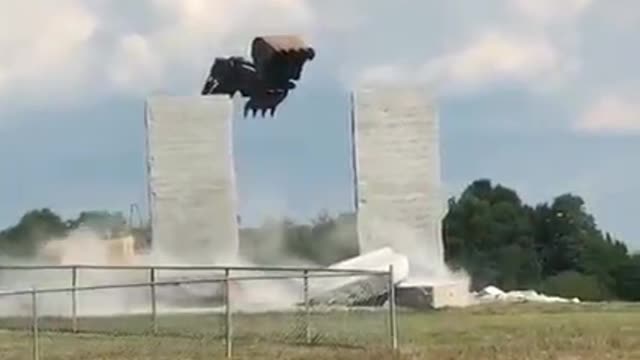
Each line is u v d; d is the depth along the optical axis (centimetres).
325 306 3978
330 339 3053
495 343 2914
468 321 3572
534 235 9156
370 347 2864
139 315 3959
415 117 4594
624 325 3328
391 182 4584
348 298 4109
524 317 3734
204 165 4619
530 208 9288
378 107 4581
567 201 9262
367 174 4575
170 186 4609
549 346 2812
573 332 3127
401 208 4584
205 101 4622
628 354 2675
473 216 9156
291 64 4953
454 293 4369
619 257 8044
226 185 4616
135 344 3108
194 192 4612
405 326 3388
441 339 3062
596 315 3791
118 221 5288
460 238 9075
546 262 9038
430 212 4594
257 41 4981
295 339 3080
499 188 9425
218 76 5047
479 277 7556
